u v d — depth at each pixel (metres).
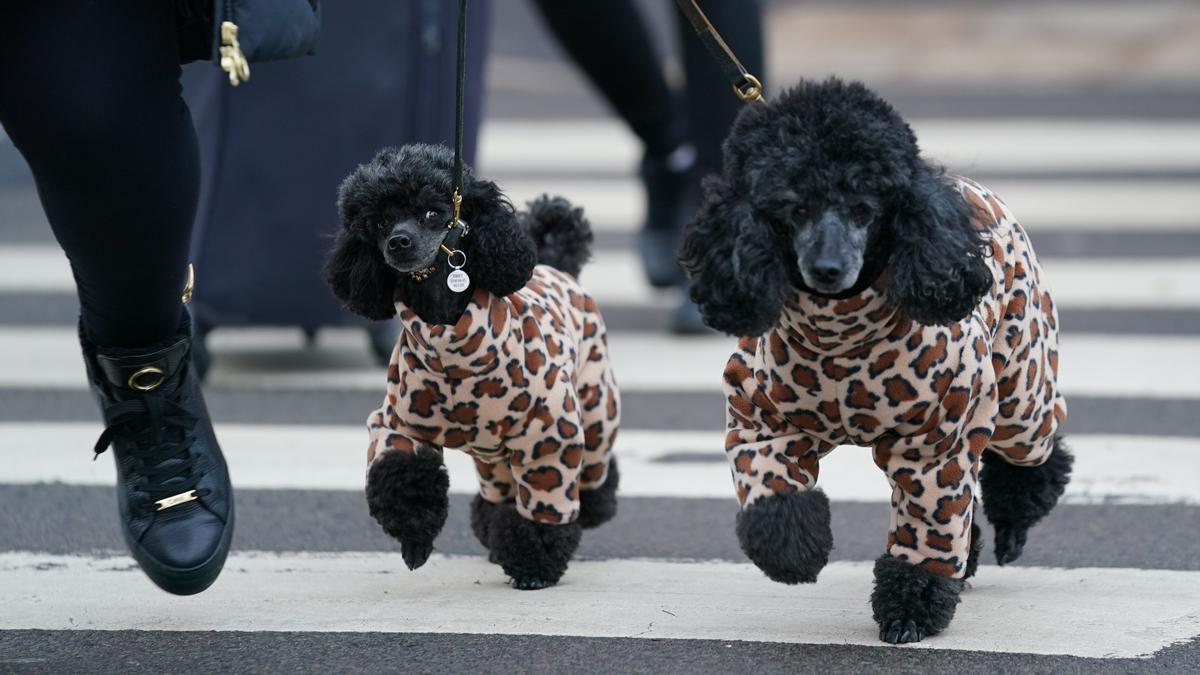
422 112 12.20
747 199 6.56
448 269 7.20
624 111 14.74
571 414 7.73
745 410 7.22
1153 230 18.27
